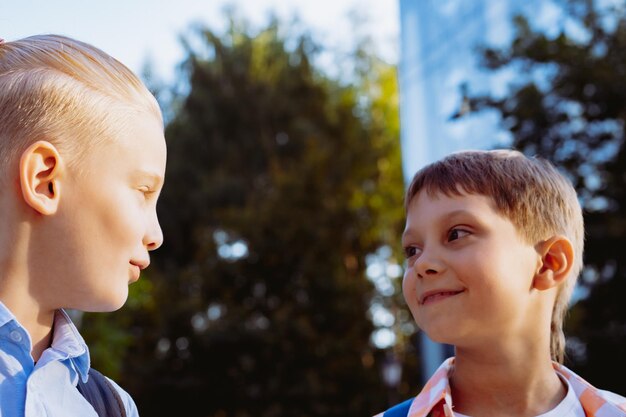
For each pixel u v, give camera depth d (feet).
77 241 3.45
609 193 21.77
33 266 3.45
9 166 3.43
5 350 3.46
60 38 3.84
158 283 38.01
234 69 48.14
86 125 3.51
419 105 16.31
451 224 4.29
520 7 18.66
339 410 35.19
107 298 3.53
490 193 4.34
